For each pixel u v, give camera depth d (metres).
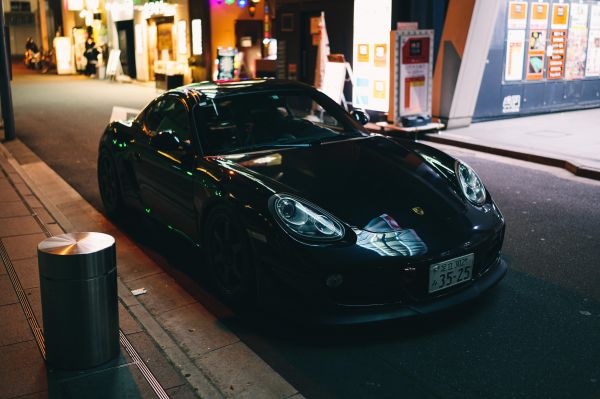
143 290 4.21
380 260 3.24
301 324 3.33
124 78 24.91
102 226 5.79
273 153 4.23
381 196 3.63
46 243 3.03
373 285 3.28
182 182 4.39
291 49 13.46
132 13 23.95
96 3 27.81
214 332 3.58
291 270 3.29
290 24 13.35
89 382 2.92
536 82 12.27
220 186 3.86
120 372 3.01
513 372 3.07
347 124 4.89
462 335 3.46
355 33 11.70
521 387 2.93
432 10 10.77
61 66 30.38
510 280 4.24
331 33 12.36
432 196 3.71
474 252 3.50
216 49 19.22
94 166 8.64
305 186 3.68
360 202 3.55
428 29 10.38
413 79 9.98
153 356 3.18
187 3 19.78
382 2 10.92
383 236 3.34
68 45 30.36
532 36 11.91
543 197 6.50
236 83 5.06
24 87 22.39
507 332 3.48
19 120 13.35
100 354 3.05
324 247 3.26
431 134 10.26
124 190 5.58
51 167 8.65
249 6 19.50
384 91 11.20
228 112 4.63
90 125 12.42
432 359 3.21
